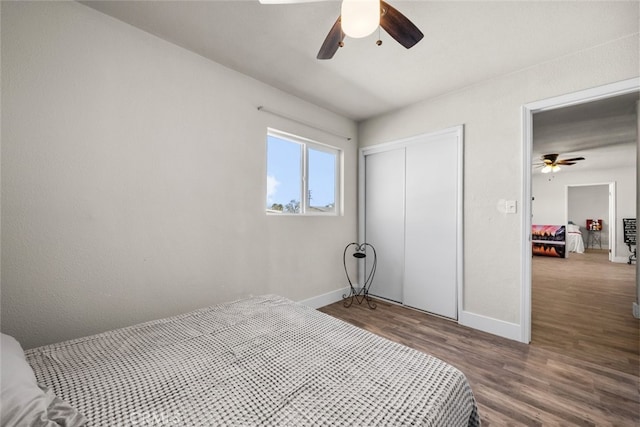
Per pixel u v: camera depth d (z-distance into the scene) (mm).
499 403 1505
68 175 1528
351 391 853
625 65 1845
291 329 1326
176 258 1960
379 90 2678
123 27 1727
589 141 4121
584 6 1563
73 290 1546
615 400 1521
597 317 2750
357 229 3631
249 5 1591
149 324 1393
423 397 826
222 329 1329
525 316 2240
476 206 2543
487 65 2215
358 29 1232
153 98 1852
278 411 767
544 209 7363
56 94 1492
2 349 847
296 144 2975
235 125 2311
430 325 2609
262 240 2514
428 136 2904
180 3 1571
